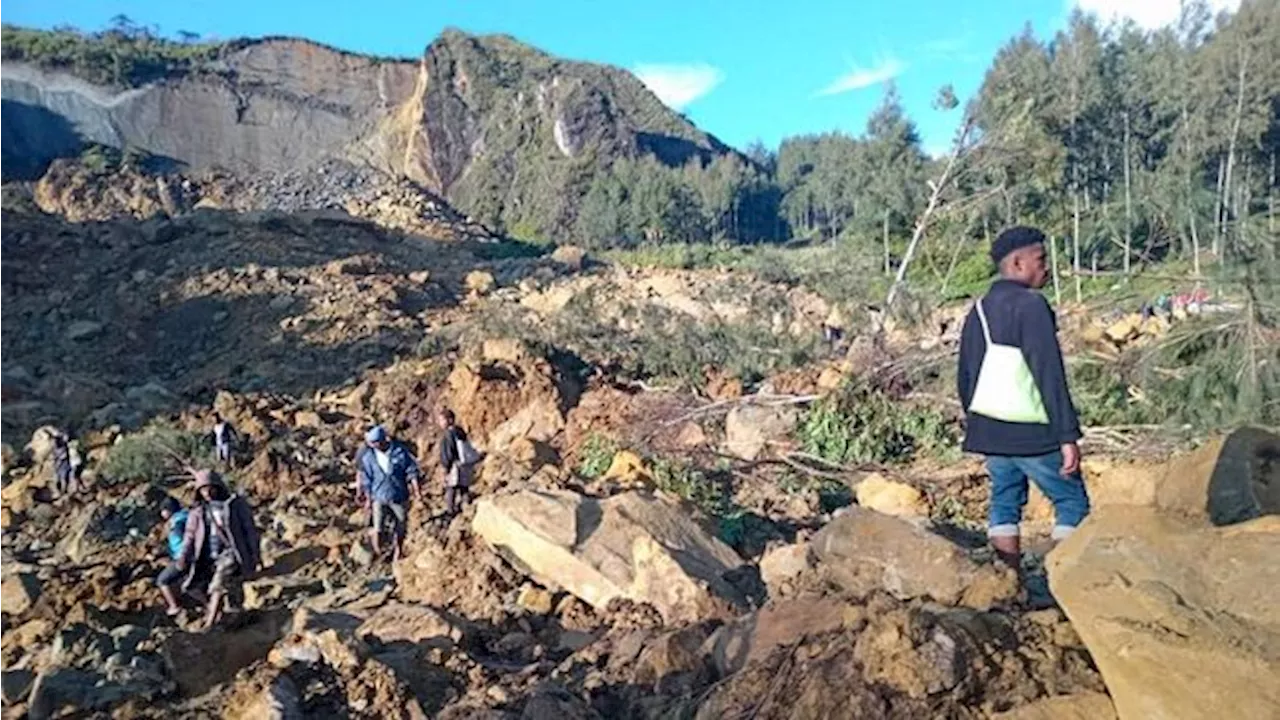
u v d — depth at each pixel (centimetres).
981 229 2541
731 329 2066
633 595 726
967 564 505
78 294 3312
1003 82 3656
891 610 423
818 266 3278
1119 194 3325
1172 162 3048
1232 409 970
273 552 1198
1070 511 478
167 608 968
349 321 2806
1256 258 980
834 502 1180
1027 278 493
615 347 2106
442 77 9369
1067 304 1545
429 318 2936
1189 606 372
